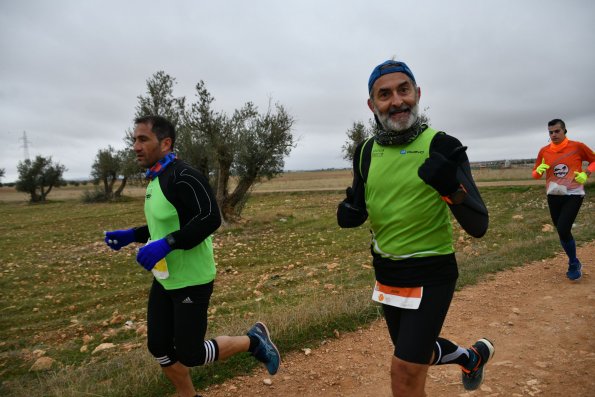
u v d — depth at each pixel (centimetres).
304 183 4891
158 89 1719
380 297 217
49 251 1342
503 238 949
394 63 215
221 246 1209
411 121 206
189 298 262
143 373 346
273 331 409
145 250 241
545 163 556
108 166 4116
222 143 1581
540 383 298
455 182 174
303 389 321
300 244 1162
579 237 798
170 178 265
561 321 409
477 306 474
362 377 332
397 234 207
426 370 200
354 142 2361
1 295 805
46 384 372
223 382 338
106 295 763
